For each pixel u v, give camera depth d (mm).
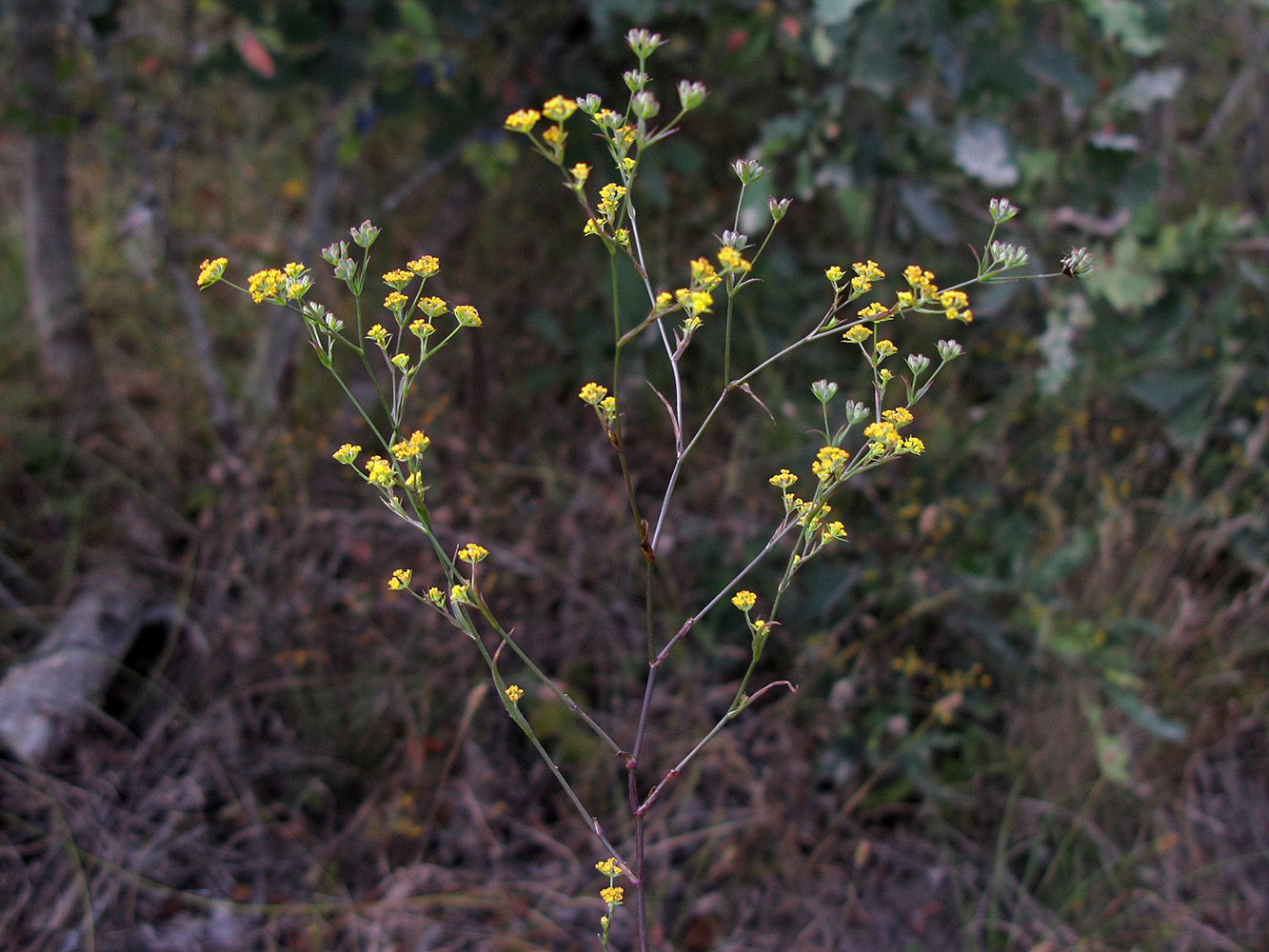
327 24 2639
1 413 2725
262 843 2078
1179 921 2168
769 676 2547
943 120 2990
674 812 2279
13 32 2682
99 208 3510
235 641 2281
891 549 2648
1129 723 2451
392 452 1148
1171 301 2592
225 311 3340
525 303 3410
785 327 3223
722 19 2818
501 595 2494
